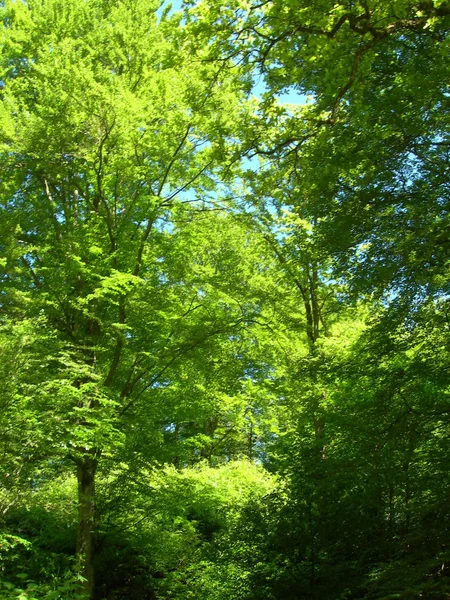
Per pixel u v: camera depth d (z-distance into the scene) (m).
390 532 8.38
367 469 8.25
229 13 7.48
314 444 9.37
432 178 8.17
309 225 10.21
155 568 12.43
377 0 6.84
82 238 11.20
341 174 9.05
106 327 10.70
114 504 11.69
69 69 10.77
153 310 11.43
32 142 10.88
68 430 8.46
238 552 9.80
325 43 6.98
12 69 13.37
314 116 8.71
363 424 8.45
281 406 12.81
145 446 11.17
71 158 12.21
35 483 9.22
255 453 24.06
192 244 12.41
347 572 8.48
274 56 8.05
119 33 12.58
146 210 11.54
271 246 14.82
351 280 8.93
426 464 8.14
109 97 10.50
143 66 12.32
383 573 6.75
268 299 13.05
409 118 7.91
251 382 13.11
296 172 9.40
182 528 13.26
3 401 7.65
